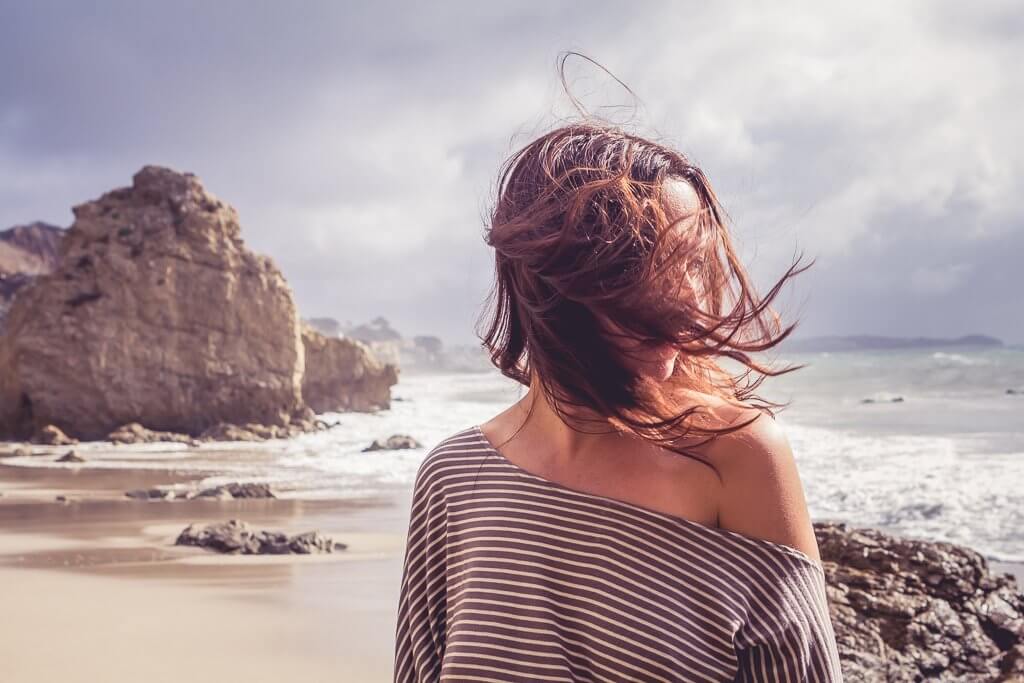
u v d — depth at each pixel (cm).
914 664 491
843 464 1647
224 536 1081
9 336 3225
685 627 102
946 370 5838
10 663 636
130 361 3134
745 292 108
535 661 107
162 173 3425
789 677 101
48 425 3048
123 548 1089
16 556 1042
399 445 2484
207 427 3200
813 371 6256
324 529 1221
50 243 14025
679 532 104
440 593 125
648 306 100
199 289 3231
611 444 113
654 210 104
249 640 690
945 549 558
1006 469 1467
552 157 113
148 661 639
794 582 103
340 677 604
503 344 121
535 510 112
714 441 107
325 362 4181
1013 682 462
